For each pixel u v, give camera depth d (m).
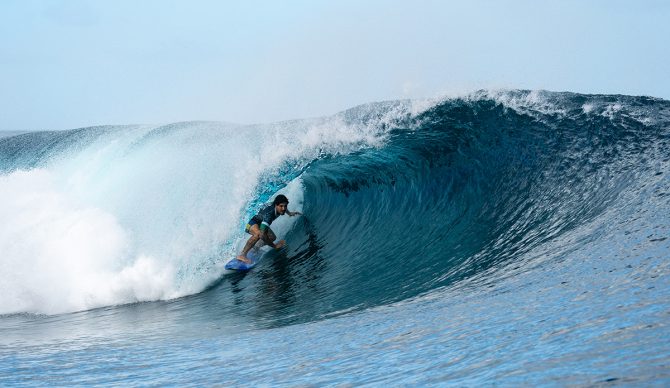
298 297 24.81
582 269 16.69
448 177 34.47
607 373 7.30
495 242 26.11
